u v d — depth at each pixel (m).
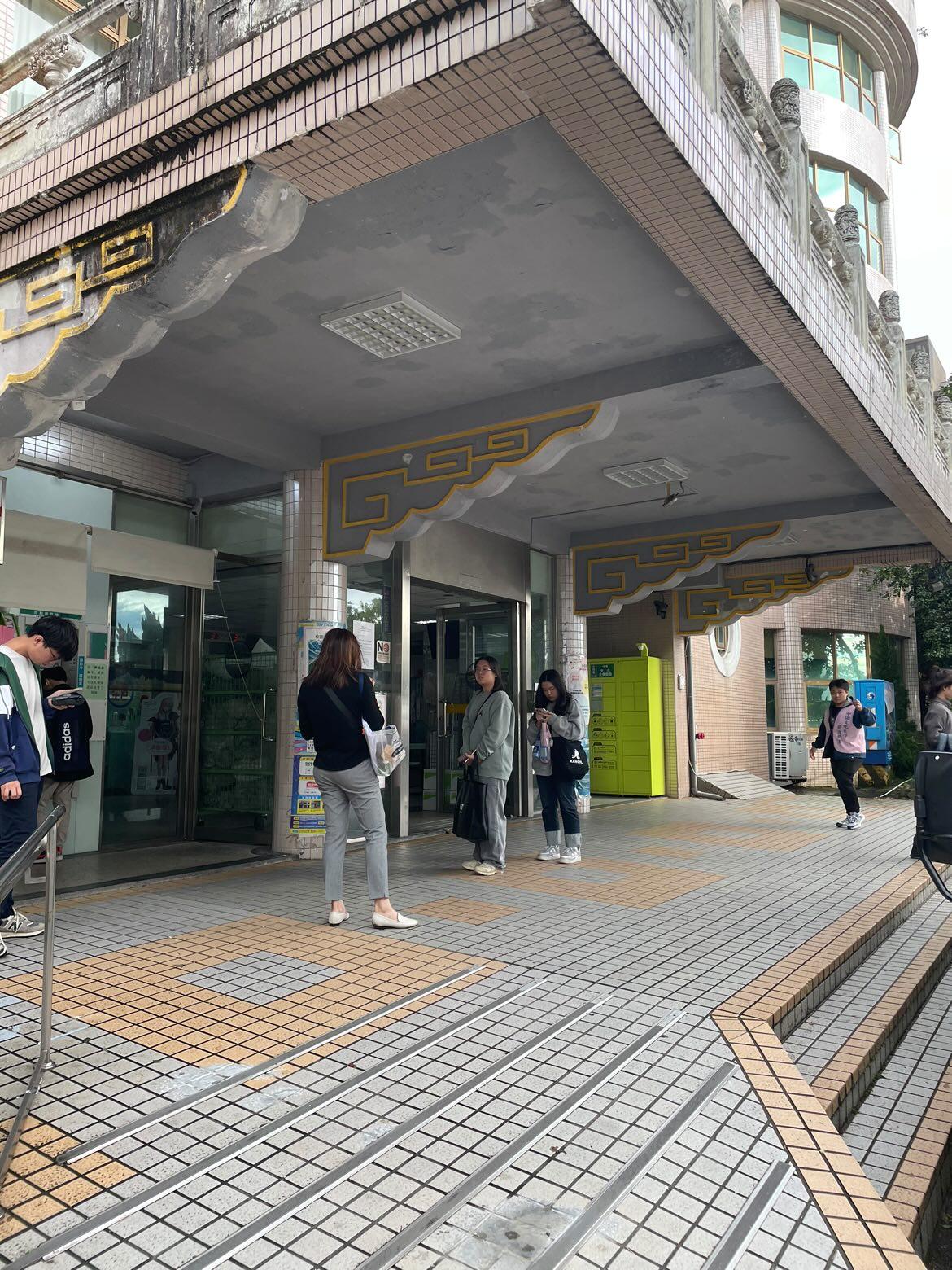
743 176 4.02
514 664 10.80
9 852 4.36
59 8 5.64
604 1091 2.92
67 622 4.61
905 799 14.88
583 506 10.12
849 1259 2.11
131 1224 2.16
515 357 5.92
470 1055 3.19
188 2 3.45
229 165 3.28
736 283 4.32
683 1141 2.61
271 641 8.03
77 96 3.87
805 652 18.52
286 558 7.74
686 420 7.05
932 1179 2.98
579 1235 2.14
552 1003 3.76
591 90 2.88
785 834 9.75
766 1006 3.78
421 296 5.05
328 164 3.25
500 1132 2.63
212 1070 3.02
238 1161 2.45
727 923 5.35
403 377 6.27
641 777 13.98
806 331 4.83
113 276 3.67
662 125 3.13
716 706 15.64
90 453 7.62
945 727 7.34
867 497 9.34
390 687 8.68
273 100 3.17
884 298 7.19
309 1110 2.73
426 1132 2.62
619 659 14.27
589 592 11.35
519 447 6.52
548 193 4.05
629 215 4.23
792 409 6.82
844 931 5.23
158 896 5.89
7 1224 2.14
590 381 6.23
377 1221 2.18
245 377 6.27
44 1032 2.98
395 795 8.68
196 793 8.45
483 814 6.95
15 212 4.04
